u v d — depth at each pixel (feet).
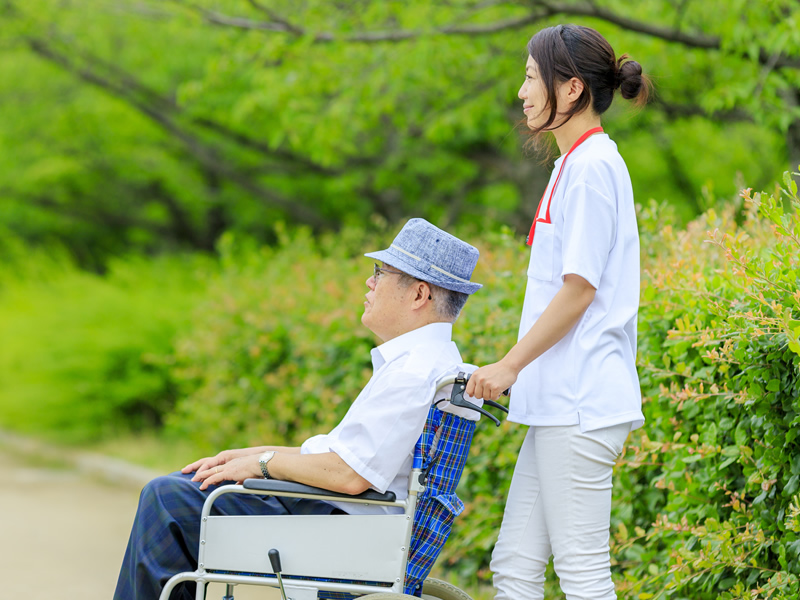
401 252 18.61
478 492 31.35
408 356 17.98
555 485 17.06
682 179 79.05
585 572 16.97
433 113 65.87
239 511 18.57
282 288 46.91
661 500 24.47
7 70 93.09
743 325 19.72
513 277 31.50
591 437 16.65
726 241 19.63
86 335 67.15
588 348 16.71
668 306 22.89
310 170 90.58
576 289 16.29
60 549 40.88
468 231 47.29
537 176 76.13
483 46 58.85
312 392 41.19
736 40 41.91
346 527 16.99
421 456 17.37
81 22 79.97
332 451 17.13
